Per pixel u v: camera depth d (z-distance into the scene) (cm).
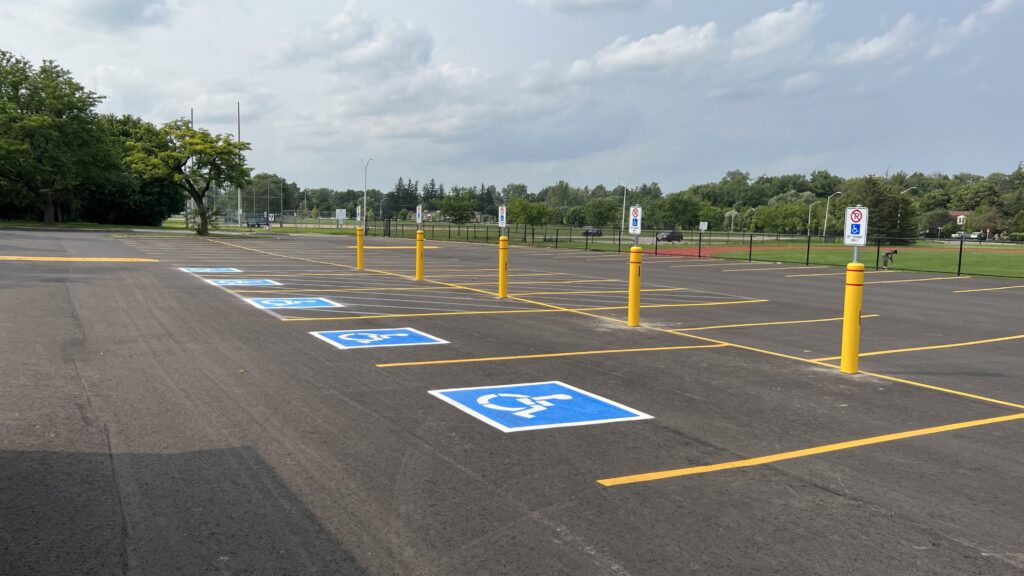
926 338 1183
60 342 902
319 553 368
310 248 3588
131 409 615
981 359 991
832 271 2873
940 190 14325
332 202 16312
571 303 1512
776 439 585
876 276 2631
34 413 596
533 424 607
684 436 586
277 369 787
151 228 6041
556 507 434
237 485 455
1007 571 368
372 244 4325
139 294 1407
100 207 6638
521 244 5069
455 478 478
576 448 548
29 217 6041
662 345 1021
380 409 638
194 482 458
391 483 465
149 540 378
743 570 361
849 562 373
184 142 4616
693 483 481
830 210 10150
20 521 396
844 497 463
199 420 588
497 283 1928
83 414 597
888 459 542
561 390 731
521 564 361
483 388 730
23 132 5038
